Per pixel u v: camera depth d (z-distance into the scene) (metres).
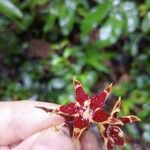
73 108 0.11
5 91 0.26
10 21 0.25
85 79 0.25
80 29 0.25
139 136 0.24
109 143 0.11
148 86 0.25
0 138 0.13
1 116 0.13
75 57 0.26
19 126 0.13
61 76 0.25
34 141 0.11
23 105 0.13
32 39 0.26
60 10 0.24
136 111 0.25
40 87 0.26
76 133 0.11
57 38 0.26
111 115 0.11
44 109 0.11
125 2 0.24
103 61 0.26
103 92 0.11
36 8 0.25
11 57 0.26
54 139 0.11
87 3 0.25
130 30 0.23
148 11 0.24
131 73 0.26
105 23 0.23
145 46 0.26
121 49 0.26
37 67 0.26
